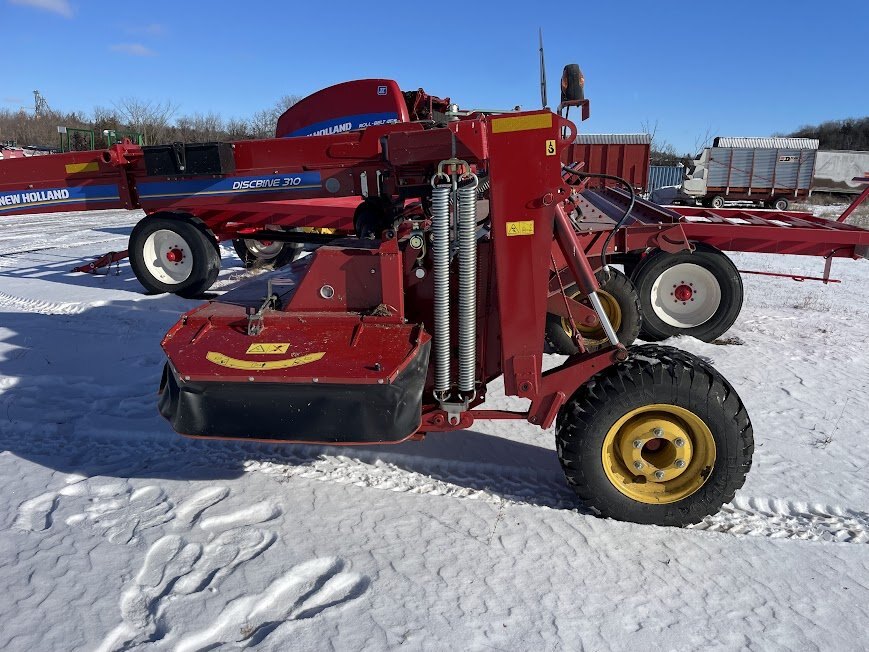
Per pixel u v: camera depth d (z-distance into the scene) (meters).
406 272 3.16
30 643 2.22
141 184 7.58
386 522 3.01
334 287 3.11
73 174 7.75
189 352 2.88
